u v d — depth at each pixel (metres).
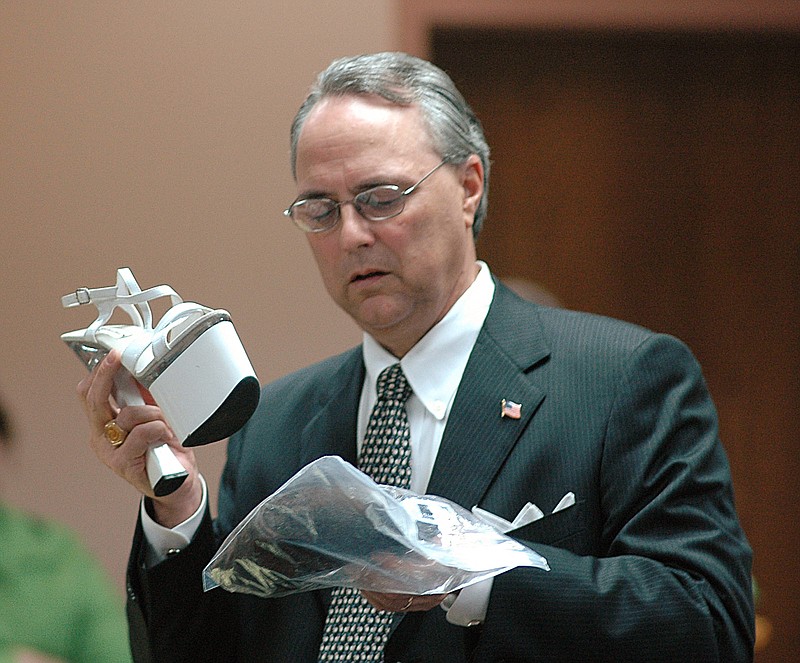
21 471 11.47
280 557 5.27
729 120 13.83
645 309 13.79
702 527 5.66
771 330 13.95
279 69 12.08
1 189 11.95
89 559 11.10
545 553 5.53
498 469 5.92
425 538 5.15
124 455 5.77
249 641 6.31
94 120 11.98
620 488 5.79
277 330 12.05
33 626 9.96
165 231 12.02
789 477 13.97
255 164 12.05
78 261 11.94
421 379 6.21
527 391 6.05
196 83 12.04
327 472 5.25
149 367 5.41
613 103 13.71
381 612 5.84
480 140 6.46
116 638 10.16
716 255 13.85
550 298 13.35
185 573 6.11
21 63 11.95
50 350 11.78
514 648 5.40
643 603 5.41
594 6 13.27
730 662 5.54
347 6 12.18
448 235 6.07
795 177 13.91
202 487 6.23
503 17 13.09
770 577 13.95
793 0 13.49
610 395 5.95
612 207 13.74
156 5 12.02
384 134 5.96
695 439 5.90
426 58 12.79
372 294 6.00
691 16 13.42
